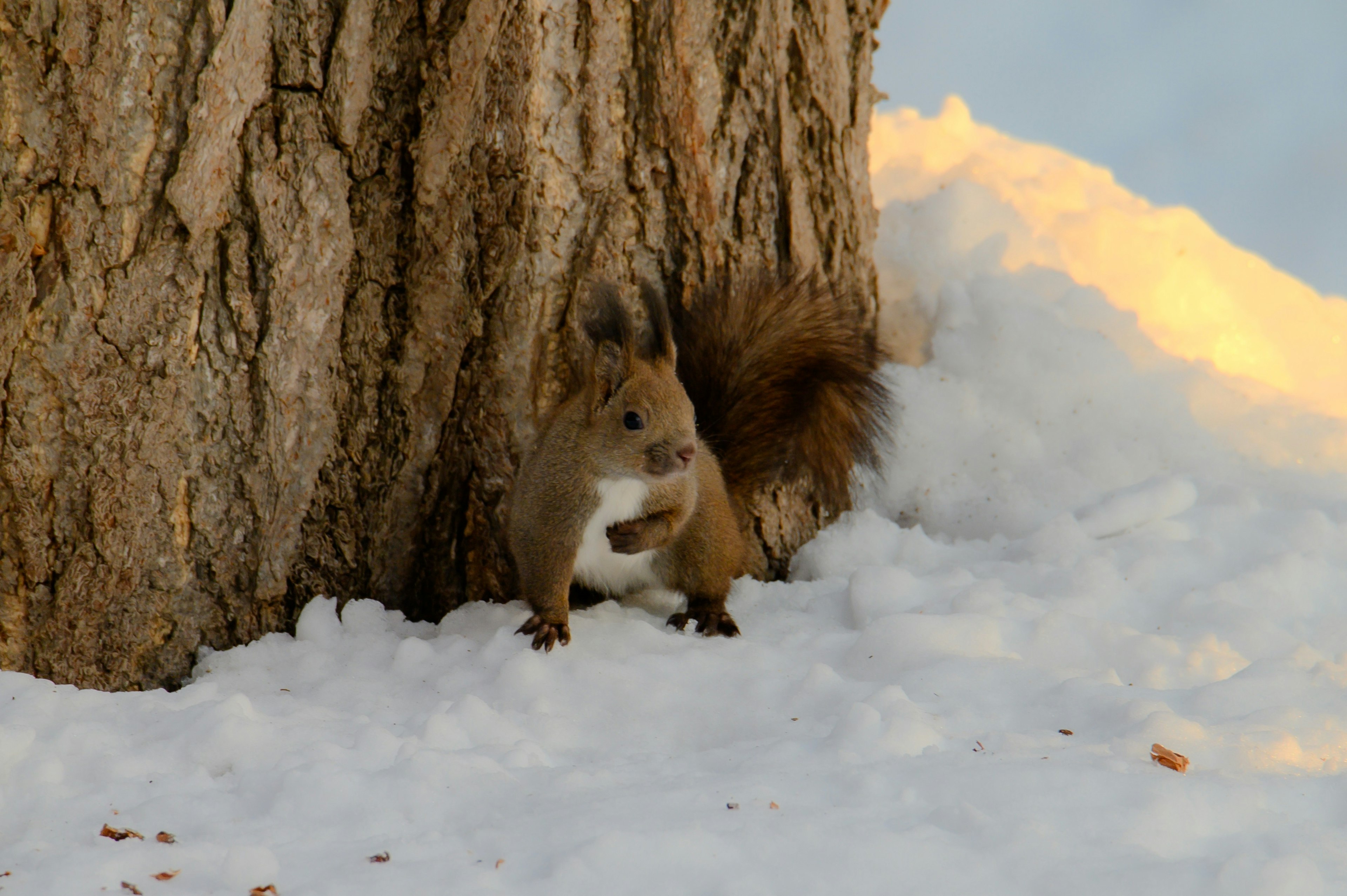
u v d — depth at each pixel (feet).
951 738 23.18
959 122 60.03
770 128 35.12
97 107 27.55
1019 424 41.98
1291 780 20.72
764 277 35.40
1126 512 36.27
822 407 36.45
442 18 30.37
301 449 31.12
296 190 29.78
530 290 32.30
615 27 31.99
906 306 46.19
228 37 28.02
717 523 32.09
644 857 17.19
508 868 17.49
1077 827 18.70
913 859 17.46
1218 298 49.70
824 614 32.83
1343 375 47.80
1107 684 24.97
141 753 22.43
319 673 29.12
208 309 29.30
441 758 21.18
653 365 30.40
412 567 33.71
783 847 17.70
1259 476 40.50
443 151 30.94
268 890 16.94
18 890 16.83
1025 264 48.06
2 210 27.55
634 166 33.22
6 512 28.53
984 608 29.84
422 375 32.32
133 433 28.94
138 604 29.73
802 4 35.29
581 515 30.22
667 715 25.91
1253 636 28.66
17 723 23.91
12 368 27.96
